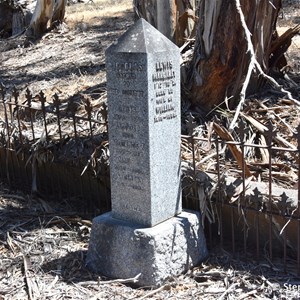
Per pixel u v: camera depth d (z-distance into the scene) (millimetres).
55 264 4375
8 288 4102
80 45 10602
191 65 5949
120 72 3961
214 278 4105
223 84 5699
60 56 10055
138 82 3898
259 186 4371
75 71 8766
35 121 6402
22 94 7992
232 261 4281
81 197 5473
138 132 3967
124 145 4055
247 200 4238
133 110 3957
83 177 5383
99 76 8211
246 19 5574
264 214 4246
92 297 3930
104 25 12094
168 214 4184
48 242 4715
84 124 5898
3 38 12898
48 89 7895
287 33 6363
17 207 5453
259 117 5449
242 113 5340
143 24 3992
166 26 6945
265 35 5848
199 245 4293
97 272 4227
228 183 4426
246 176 4602
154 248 3977
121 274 4109
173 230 4094
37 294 3988
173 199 4207
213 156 4805
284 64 6527
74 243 4684
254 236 4371
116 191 4172
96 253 4242
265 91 6000
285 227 4055
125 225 4102
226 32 5566
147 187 4008
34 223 5082
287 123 5387
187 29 6961
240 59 5633
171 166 4152
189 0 6934
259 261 4230
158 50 3914
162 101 3992
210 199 4363
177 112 4129
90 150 5320
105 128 5605
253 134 5180
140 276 4027
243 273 4105
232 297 3850
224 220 4473
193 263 4242
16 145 5863
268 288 3908
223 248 4441
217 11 5562
